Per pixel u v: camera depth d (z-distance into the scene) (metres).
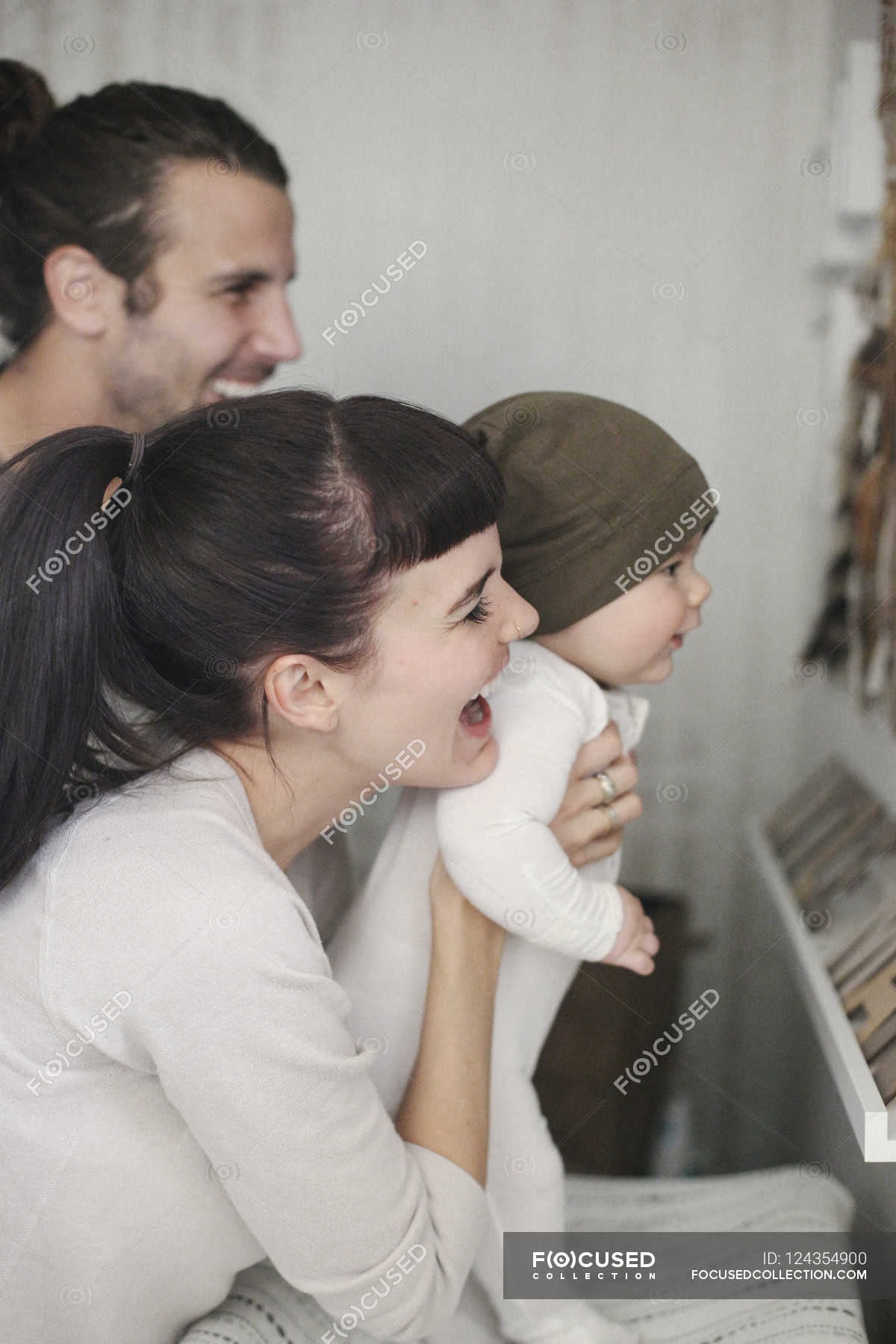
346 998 0.72
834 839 1.49
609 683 1.06
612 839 0.99
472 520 0.75
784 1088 1.84
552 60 1.69
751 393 1.81
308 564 0.72
